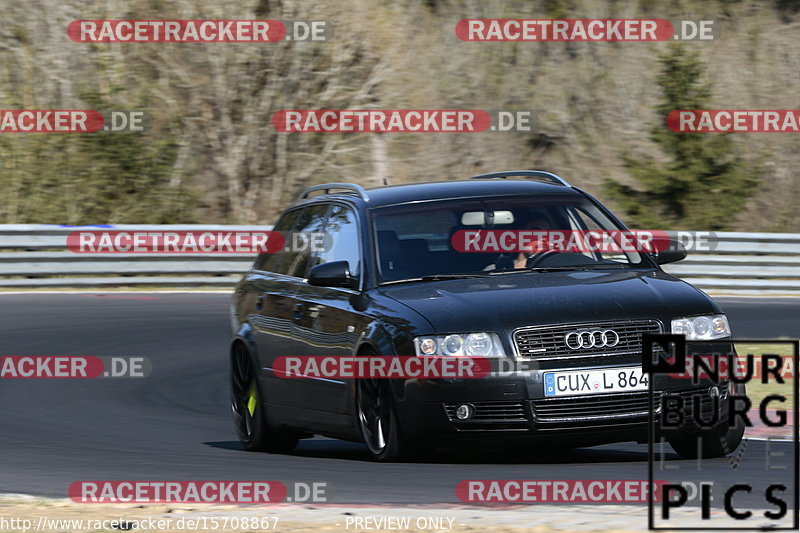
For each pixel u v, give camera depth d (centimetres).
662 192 9912
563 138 10244
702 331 2466
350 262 2781
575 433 2367
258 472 2516
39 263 6825
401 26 10231
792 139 10394
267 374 3011
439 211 2814
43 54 9531
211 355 4944
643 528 1666
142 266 6956
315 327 2780
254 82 9544
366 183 9588
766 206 10050
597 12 10869
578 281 2573
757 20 11169
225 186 9488
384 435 2509
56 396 4141
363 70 9769
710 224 9838
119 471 2595
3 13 9675
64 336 5322
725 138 10106
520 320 2400
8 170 8988
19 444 3178
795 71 10906
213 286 7031
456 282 2617
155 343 5191
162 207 9119
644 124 10381
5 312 5934
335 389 2689
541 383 2361
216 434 3447
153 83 9512
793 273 7206
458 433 2380
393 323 2478
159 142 9244
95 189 9031
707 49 10912
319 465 2612
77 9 9644
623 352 2403
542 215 2816
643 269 2753
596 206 2895
